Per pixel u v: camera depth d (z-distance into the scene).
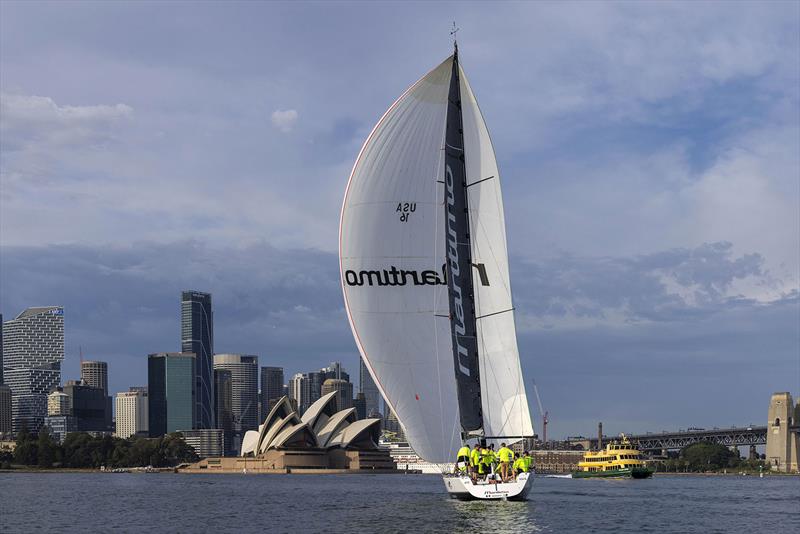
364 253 55.31
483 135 55.66
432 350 55.44
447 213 55.00
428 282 55.47
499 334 55.66
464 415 55.28
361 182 55.06
